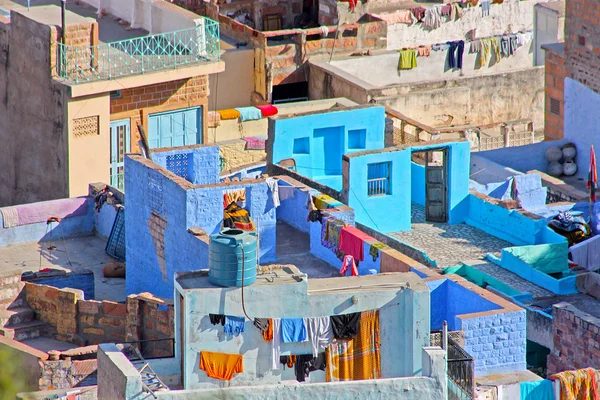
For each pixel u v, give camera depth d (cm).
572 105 18662
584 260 15325
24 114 18525
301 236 14800
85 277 15275
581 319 13062
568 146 18638
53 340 14425
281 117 16288
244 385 11044
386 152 15588
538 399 11988
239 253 10906
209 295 10912
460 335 12331
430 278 13075
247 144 19300
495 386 11962
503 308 12506
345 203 15538
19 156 18750
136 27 19575
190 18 18800
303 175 16225
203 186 14400
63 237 16575
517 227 15588
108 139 18262
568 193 17000
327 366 11131
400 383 10825
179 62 18675
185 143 19100
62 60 18025
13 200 18975
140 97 18612
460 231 15825
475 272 14912
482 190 16512
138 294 14250
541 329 13650
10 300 14562
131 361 11288
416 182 16312
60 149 18125
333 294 11050
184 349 11000
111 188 16662
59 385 12925
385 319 11138
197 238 14200
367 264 13850
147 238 15062
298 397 10719
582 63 18525
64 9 17900
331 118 16425
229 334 10994
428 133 19150
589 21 18375
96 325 14238
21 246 16375
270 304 10994
